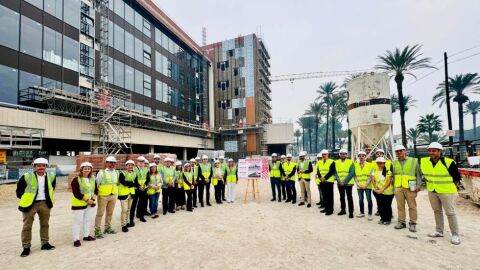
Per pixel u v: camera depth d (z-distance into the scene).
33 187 5.84
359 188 8.73
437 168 6.25
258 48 53.94
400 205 7.20
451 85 37.06
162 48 37.41
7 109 16.77
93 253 5.75
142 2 31.84
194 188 11.06
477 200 9.31
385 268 4.71
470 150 14.52
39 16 19.73
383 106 19.66
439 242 6.03
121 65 28.59
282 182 12.64
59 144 24.00
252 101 49.22
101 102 22.62
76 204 6.30
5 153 17.20
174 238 6.74
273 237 6.71
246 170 12.77
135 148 35.00
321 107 61.56
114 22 27.84
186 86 43.88
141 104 31.92
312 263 5.00
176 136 37.69
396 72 30.27
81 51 23.44
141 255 5.59
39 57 19.61
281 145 55.47
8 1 17.66
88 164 6.48
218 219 8.80
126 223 7.57
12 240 6.78
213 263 5.11
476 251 5.44
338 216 8.98
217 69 52.34
